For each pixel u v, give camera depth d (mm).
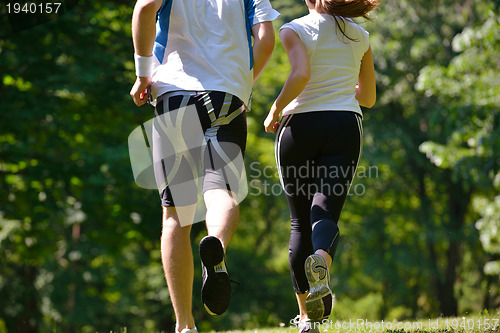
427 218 76625
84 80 39906
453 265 76438
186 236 10195
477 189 72375
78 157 43750
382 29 68312
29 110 40062
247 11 10648
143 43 10078
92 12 40969
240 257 76500
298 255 11547
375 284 89188
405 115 73000
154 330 77125
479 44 49062
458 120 51656
